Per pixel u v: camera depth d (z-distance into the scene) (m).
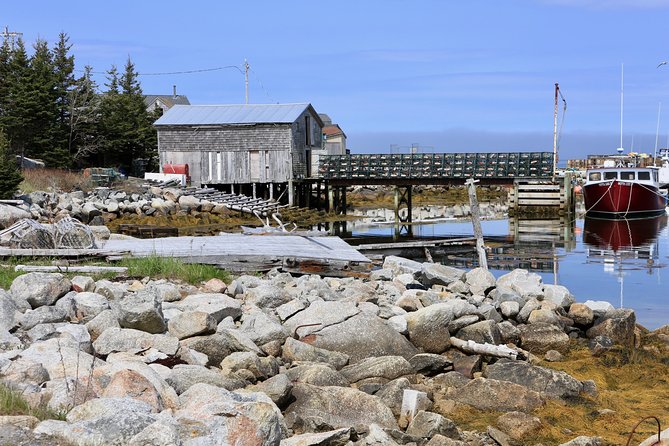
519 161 48.22
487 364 10.55
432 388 9.29
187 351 8.89
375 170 48.88
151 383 6.55
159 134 46.41
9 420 5.42
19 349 8.24
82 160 52.91
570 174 50.09
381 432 7.03
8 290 11.34
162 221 37.28
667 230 39.72
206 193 41.56
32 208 33.03
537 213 50.44
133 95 60.06
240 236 21.27
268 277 15.88
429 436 7.58
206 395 6.73
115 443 5.27
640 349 11.86
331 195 51.16
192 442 5.39
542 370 9.62
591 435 8.20
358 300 12.64
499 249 30.02
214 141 45.88
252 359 8.84
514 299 13.40
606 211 47.56
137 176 56.12
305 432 7.56
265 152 45.34
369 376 9.48
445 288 15.12
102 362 7.91
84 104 52.97
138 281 13.50
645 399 9.66
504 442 7.73
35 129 47.84
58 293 10.73
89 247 16.89
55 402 6.23
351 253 18.34
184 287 13.49
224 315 10.57
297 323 10.81
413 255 25.05
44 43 54.69
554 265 25.33
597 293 19.77
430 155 48.31
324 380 8.93
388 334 10.63
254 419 5.66
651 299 18.84
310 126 49.72
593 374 10.78
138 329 9.50
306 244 19.67
